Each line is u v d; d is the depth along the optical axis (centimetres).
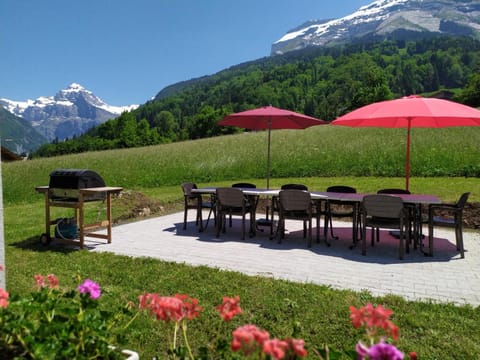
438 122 666
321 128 2934
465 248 585
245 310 338
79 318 184
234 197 635
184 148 2309
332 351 158
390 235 684
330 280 429
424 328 305
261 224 753
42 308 192
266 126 763
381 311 151
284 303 348
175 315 171
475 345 277
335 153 1808
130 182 1521
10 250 555
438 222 547
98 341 181
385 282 423
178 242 618
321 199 604
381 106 580
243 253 548
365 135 2275
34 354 163
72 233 599
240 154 1944
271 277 430
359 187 1196
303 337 291
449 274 453
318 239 620
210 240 635
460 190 1040
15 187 1428
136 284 405
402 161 1562
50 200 597
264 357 133
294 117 667
